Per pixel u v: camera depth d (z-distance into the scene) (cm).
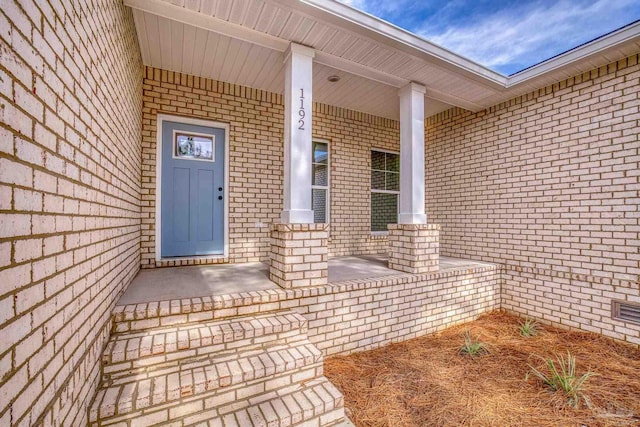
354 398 232
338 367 281
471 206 516
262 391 201
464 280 412
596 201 366
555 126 406
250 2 259
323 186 541
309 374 218
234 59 372
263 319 251
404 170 413
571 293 388
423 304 368
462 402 231
